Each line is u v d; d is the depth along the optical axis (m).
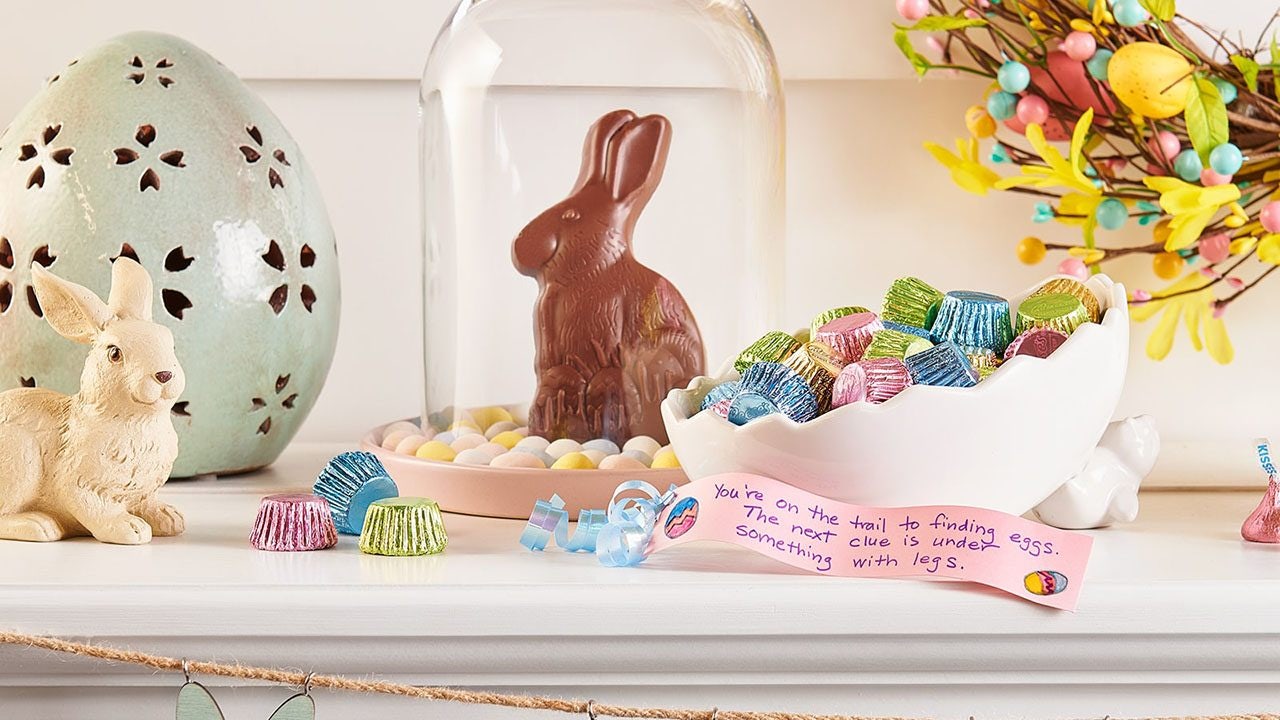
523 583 0.79
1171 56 0.98
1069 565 0.78
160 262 0.94
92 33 1.09
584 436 0.95
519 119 0.99
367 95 1.12
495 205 0.99
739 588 0.78
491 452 0.94
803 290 1.12
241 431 0.98
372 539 0.83
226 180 0.96
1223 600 0.78
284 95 1.11
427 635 0.78
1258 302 1.10
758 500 0.81
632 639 0.78
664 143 0.96
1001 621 0.78
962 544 0.79
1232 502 0.96
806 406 0.83
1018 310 0.86
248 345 0.96
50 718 0.80
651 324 0.95
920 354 0.83
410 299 1.13
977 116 1.07
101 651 0.77
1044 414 0.81
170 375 0.84
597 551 0.82
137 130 0.95
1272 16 1.06
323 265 1.00
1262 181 1.02
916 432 0.80
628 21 0.99
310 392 1.01
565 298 0.95
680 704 0.80
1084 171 1.04
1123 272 1.10
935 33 1.08
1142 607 0.78
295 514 0.85
